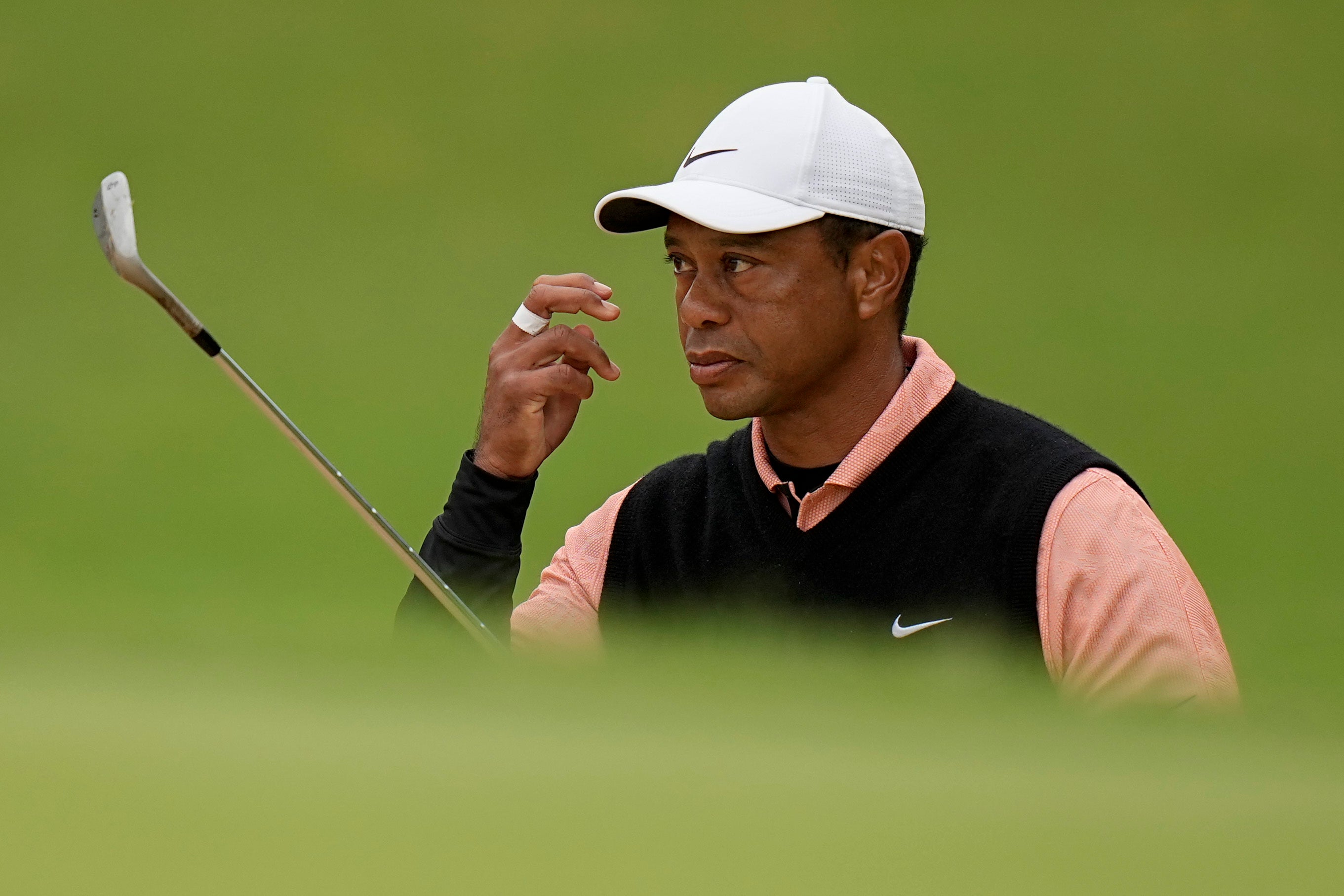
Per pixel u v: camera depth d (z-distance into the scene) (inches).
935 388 344.2
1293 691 206.1
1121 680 307.6
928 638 327.0
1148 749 133.3
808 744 126.5
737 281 338.0
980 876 99.8
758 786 111.3
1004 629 324.2
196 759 106.8
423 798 102.9
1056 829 108.0
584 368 384.5
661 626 356.5
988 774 118.8
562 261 1957.4
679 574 364.8
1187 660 307.0
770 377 339.6
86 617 231.6
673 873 97.0
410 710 128.0
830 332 339.3
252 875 92.4
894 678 291.6
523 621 377.7
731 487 362.0
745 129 343.0
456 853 96.7
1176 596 313.4
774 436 354.0
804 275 335.3
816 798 109.7
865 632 333.1
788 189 334.0
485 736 118.0
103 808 98.7
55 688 133.7
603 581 376.5
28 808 98.2
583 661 308.0
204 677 141.8
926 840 103.4
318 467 293.0
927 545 334.0
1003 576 326.0
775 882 97.0
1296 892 102.0
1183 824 109.1
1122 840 106.0
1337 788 120.1
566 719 131.0
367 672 149.6
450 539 368.2
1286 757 131.8
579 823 101.9
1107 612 312.3
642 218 369.7
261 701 128.0
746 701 165.8
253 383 287.6
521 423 370.0
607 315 379.9
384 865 94.8
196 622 237.6
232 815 98.2
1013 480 330.3
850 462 338.6
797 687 183.0
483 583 366.3
